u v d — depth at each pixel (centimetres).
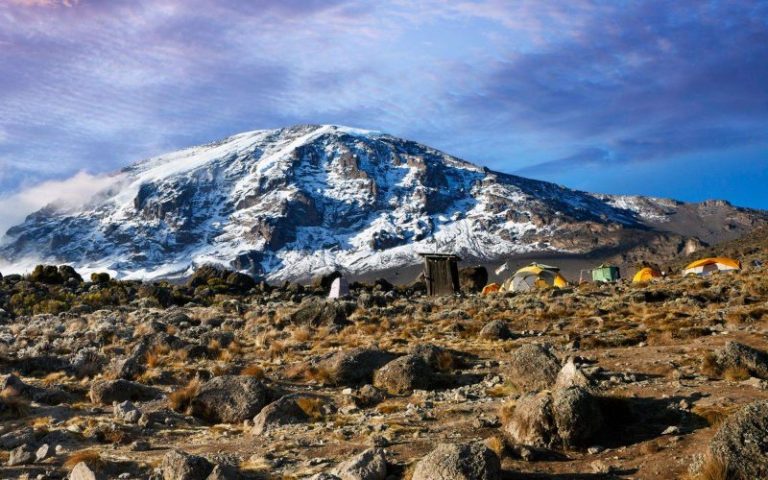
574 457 1198
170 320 3850
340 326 3369
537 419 1264
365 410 1745
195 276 7556
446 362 2195
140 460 1341
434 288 6106
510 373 1780
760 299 3341
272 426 1620
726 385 1576
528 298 4228
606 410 1329
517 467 1159
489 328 2816
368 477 1108
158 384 2200
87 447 1488
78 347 2931
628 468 1111
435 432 1430
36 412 1806
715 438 1018
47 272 6944
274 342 2856
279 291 6750
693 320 2733
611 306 3472
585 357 2155
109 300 5500
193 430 1648
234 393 1784
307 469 1240
